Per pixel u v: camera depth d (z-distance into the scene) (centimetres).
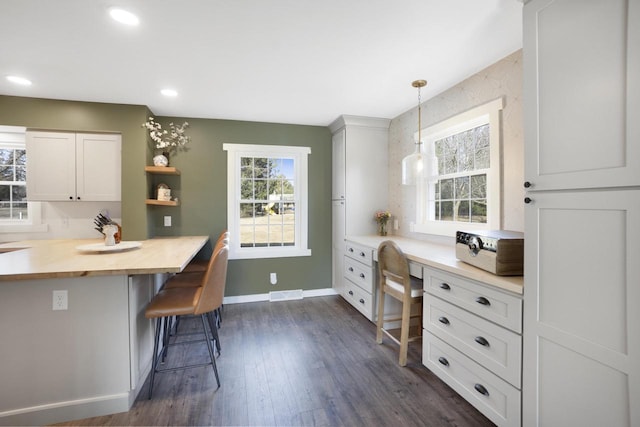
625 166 102
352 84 263
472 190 258
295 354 241
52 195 295
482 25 178
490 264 162
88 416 170
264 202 388
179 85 262
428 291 209
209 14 166
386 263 246
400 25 178
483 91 236
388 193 377
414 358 234
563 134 121
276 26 178
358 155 364
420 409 176
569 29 119
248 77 247
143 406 179
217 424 165
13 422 161
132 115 308
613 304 106
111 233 241
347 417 170
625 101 102
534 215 133
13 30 178
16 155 333
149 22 172
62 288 167
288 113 345
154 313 184
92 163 302
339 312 337
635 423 101
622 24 103
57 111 292
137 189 309
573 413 119
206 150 361
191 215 358
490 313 157
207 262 328
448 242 278
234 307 355
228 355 239
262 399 185
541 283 131
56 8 159
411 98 297
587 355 114
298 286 393
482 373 163
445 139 290
